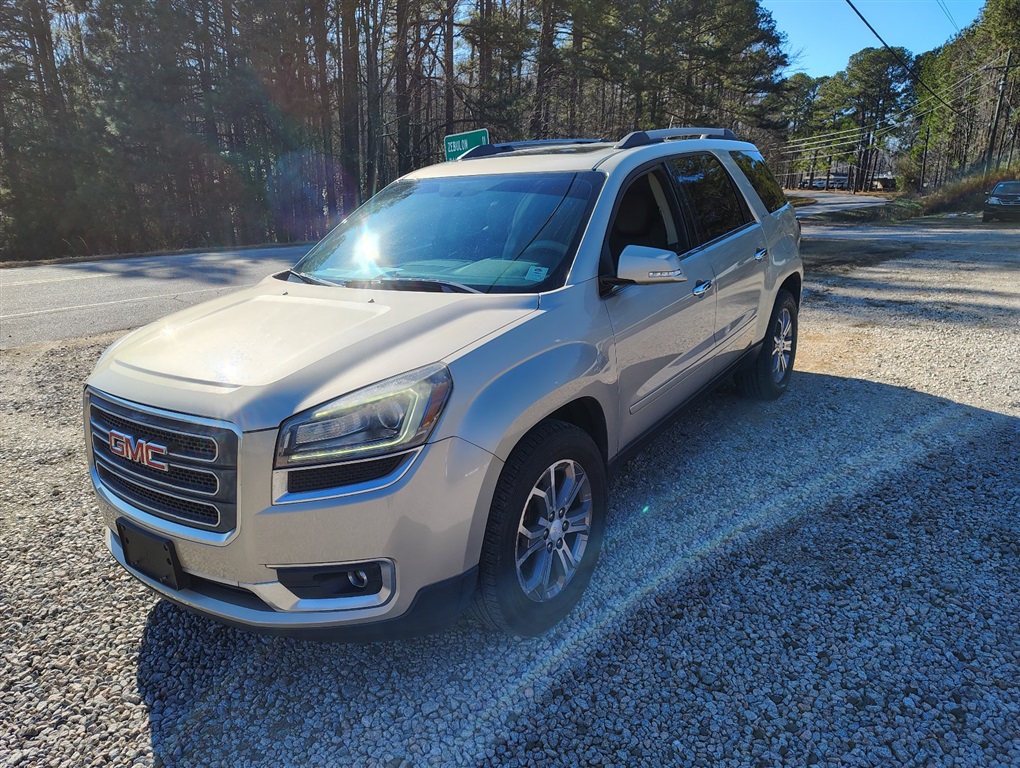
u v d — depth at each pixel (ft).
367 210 12.51
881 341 22.89
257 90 100.01
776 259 15.88
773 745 7.06
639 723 7.42
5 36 112.78
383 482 6.93
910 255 46.14
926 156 216.33
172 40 96.02
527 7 120.57
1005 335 22.95
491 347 7.90
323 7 98.22
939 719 7.29
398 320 8.35
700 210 13.07
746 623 8.95
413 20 107.45
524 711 7.66
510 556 7.93
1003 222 79.92
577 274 9.50
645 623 9.04
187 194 105.40
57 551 11.27
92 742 7.47
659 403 11.50
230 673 8.50
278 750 7.30
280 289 10.35
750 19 148.15
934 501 11.90
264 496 6.87
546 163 11.75
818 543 10.76
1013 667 8.00
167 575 7.60
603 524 9.66
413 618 7.32
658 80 136.87
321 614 7.11
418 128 115.24
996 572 9.84
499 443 7.54
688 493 12.56
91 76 99.09
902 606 9.16
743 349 14.85
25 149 102.22
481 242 10.45
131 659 8.79
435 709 7.76
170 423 7.25
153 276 43.32
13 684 8.34
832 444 14.48
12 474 14.12
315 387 7.15
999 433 14.70
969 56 178.29
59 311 31.55
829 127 316.40
